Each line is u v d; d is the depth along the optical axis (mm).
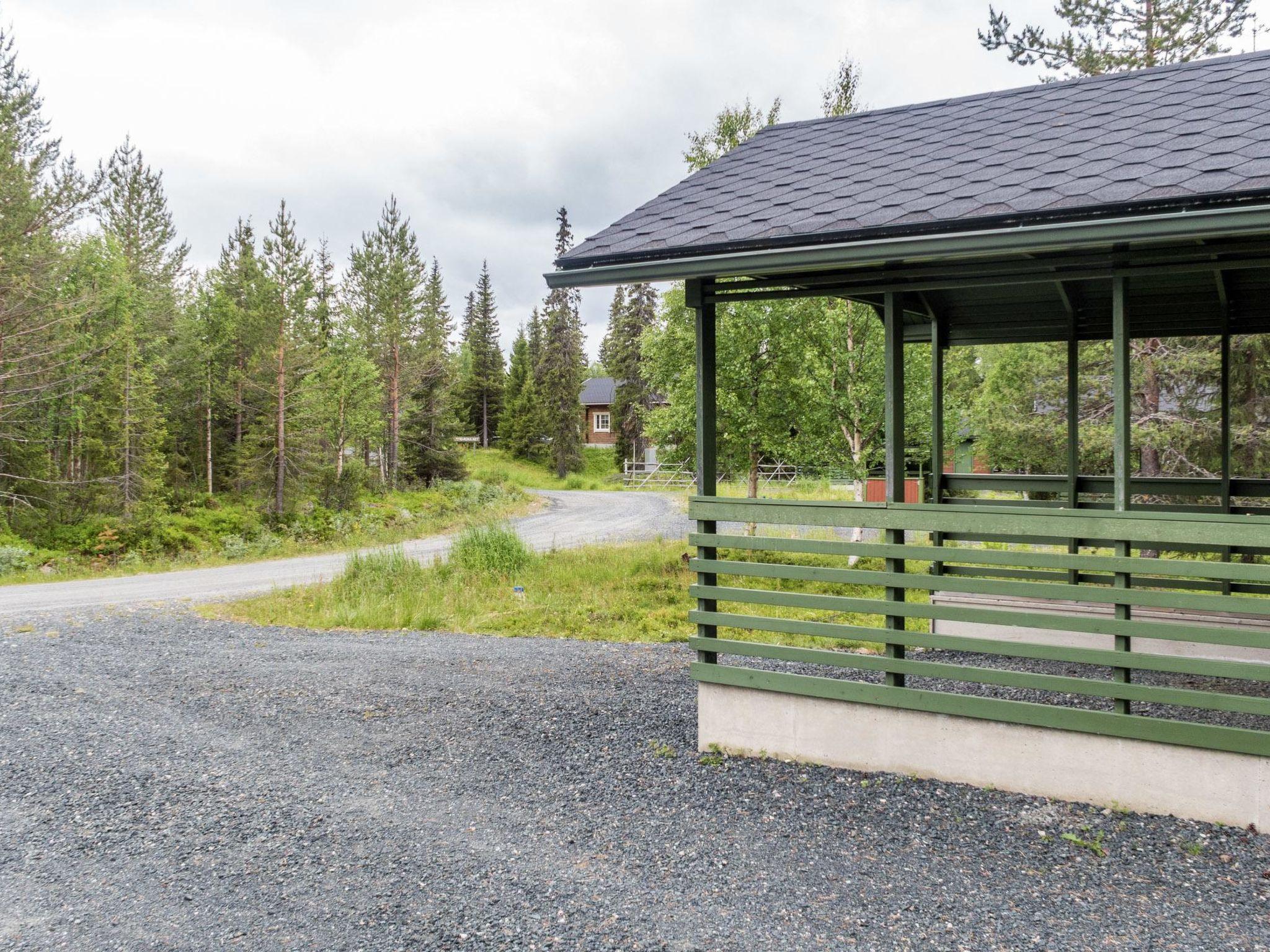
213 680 7281
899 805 4230
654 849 3910
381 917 3369
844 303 14570
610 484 44469
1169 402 14539
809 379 14555
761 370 15797
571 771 4980
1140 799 3982
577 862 3818
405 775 4988
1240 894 3262
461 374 55438
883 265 4785
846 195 5008
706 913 3318
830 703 4785
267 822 4352
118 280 26328
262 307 29906
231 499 28969
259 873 3795
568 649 8680
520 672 7543
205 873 3803
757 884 3541
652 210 5840
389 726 5957
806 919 3238
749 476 17219
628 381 49312
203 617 10773
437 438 38969
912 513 4512
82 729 5938
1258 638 3670
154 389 24875
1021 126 5680
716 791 4555
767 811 4262
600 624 10250
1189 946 2934
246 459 27484
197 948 3178
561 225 54281
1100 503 7570
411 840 4102
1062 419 15711
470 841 4070
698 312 5289
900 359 4805
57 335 22891
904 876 3543
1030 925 3119
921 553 4496
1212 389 13836
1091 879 3432
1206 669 3799
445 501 31672
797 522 4863
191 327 30625
